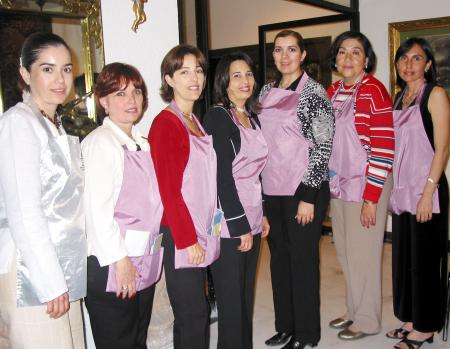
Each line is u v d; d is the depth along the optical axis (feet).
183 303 5.44
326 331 8.23
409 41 7.37
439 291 7.33
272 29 15.64
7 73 5.50
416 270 7.31
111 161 4.73
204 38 8.34
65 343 4.45
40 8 5.77
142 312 5.41
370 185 7.15
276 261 7.59
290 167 6.77
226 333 6.12
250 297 6.44
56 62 4.30
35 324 4.30
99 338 5.04
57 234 4.38
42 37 4.30
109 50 6.64
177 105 5.47
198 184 5.35
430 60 7.29
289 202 6.89
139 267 5.06
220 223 5.74
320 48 15.05
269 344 7.84
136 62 7.01
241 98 6.12
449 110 6.98
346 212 7.61
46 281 4.11
